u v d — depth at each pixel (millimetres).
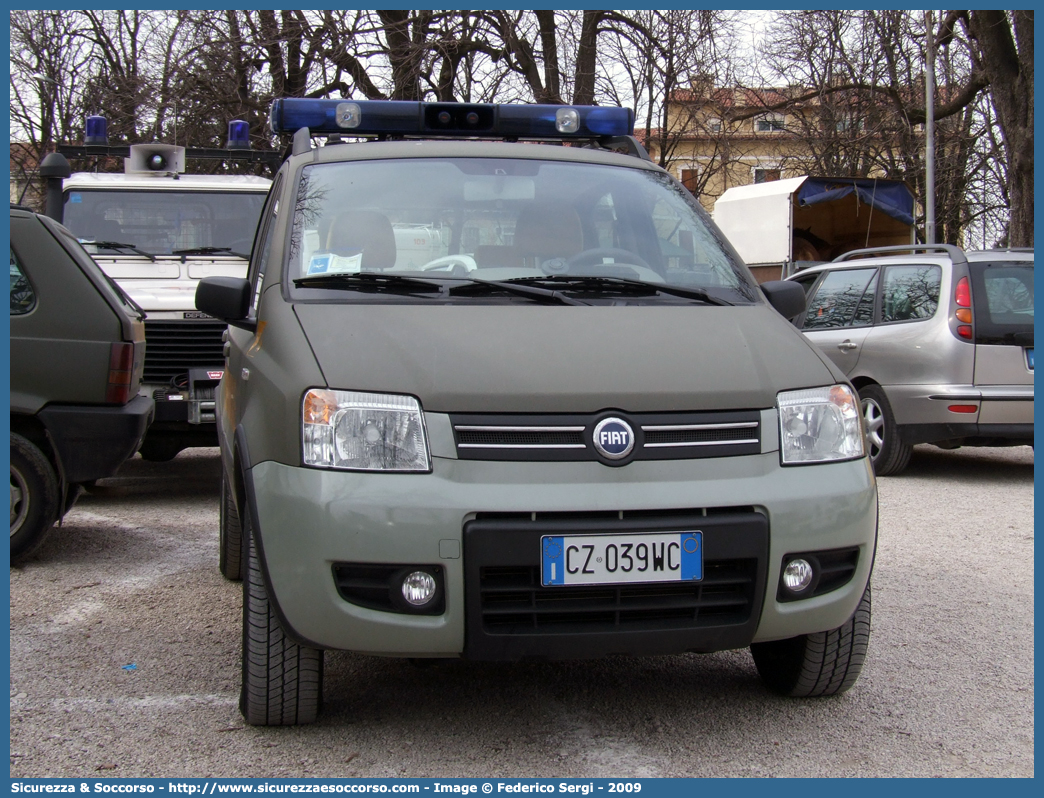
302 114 5422
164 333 8477
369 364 3395
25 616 5031
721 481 3322
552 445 3266
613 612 3266
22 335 6000
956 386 8906
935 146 29875
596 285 4121
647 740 3570
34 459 5953
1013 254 9219
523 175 4711
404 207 4395
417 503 3176
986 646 4660
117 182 9852
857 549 3508
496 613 3207
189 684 4082
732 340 3713
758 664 4105
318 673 3529
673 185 5012
